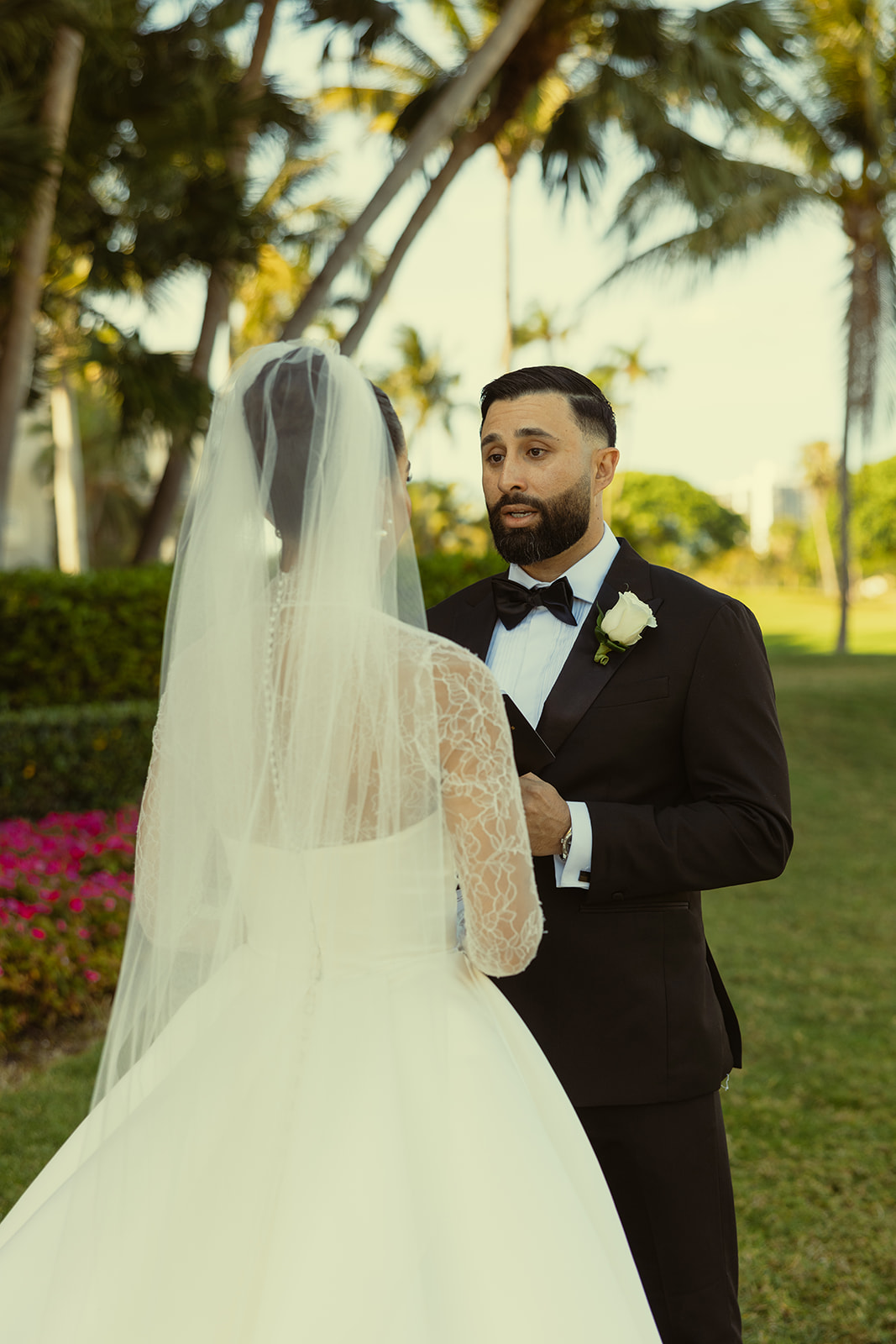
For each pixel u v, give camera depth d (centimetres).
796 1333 234
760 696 173
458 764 137
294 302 2055
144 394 794
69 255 841
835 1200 288
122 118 727
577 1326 126
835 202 1723
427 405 3697
